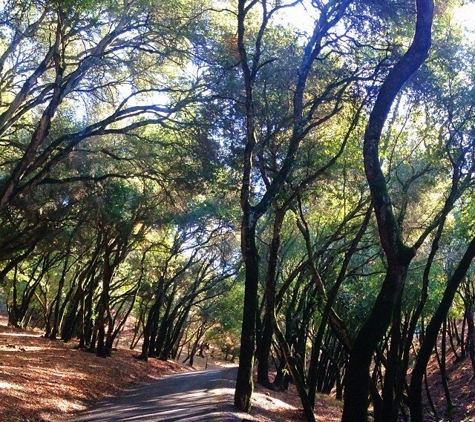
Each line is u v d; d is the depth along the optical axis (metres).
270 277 15.95
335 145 18.42
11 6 15.40
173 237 35.97
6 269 23.59
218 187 21.59
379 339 10.66
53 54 16.92
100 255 34.50
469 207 19.73
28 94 19.33
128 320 74.25
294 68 17.25
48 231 24.31
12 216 24.27
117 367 24.69
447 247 25.19
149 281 38.00
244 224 15.09
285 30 17.73
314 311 27.75
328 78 17.30
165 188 21.78
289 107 18.06
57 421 12.30
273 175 18.72
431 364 42.44
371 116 11.08
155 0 17.88
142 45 19.66
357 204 20.09
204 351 72.00
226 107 18.64
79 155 22.48
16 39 18.53
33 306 50.97
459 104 15.33
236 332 55.50
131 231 25.91
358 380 10.60
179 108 18.88
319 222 25.03
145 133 23.53
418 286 21.89
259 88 17.83
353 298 25.06
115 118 18.89
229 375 27.94
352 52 16.75
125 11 17.56
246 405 15.36
